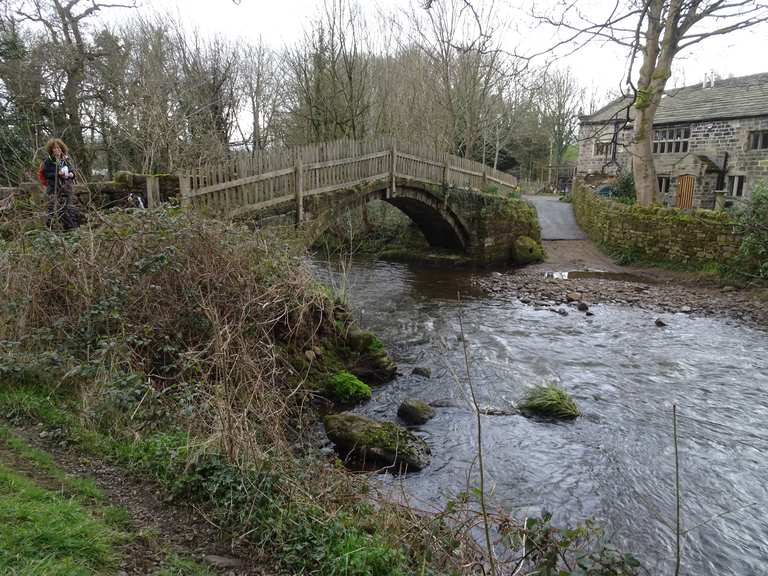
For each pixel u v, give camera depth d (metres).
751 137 24.97
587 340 10.58
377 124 25.12
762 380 8.47
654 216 17.89
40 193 7.16
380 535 3.51
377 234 23.75
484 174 21.64
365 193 14.84
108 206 8.76
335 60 22.19
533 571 3.29
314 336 7.48
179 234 6.08
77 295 5.46
